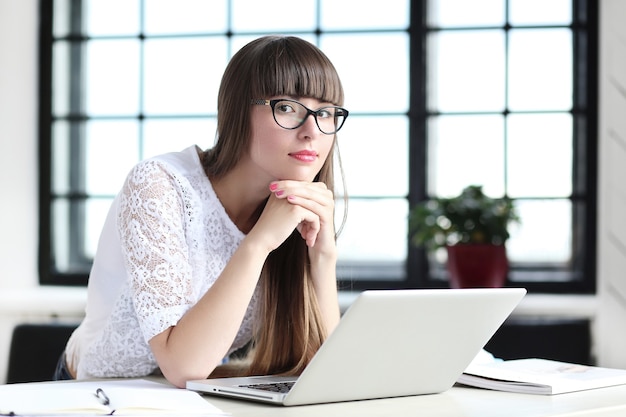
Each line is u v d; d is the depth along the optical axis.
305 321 1.87
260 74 1.73
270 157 1.74
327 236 1.84
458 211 3.59
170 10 4.08
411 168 3.94
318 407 1.40
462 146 3.95
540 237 3.91
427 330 1.45
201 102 4.07
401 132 3.96
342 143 3.98
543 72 3.92
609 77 3.71
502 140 3.93
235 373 1.90
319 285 1.89
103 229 1.93
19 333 3.33
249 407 1.40
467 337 1.53
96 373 1.92
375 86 3.97
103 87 4.13
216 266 1.87
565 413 1.36
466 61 3.95
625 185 3.68
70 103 4.14
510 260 3.92
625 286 3.66
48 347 3.31
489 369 1.73
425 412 1.36
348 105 3.98
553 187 3.91
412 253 3.94
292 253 1.89
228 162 1.82
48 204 4.08
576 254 3.90
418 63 3.94
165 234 1.72
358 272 3.97
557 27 3.90
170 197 1.76
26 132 4.04
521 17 3.92
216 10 4.05
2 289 3.96
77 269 4.12
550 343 3.43
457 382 1.69
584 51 3.88
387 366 1.45
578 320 3.47
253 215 1.95
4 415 1.22
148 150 4.11
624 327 3.53
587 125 3.87
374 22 3.98
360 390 1.46
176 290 1.70
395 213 3.96
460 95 3.96
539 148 3.92
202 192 1.84
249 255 1.67
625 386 1.67
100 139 4.13
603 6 3.72
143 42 4.10
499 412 1.37
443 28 3.96
